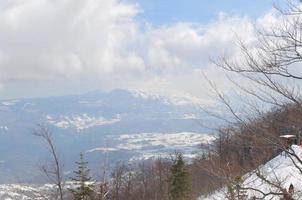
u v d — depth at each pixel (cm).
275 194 760
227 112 720
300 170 698
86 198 1919
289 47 693
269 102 691
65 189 1880
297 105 675
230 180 770
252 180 832
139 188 4866
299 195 754
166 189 5003
